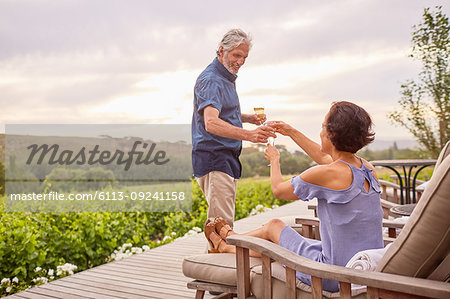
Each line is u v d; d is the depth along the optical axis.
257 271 2.13
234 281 2.23
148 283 3.48
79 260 5.06
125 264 4.11
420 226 1.53
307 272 1.74
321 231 2.03
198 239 5.29
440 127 8.34
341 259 1.93
